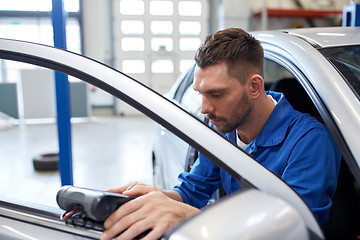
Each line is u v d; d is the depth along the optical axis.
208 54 1.00
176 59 9.38
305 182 1.01
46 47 0.91
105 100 9.11
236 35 1.02
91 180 3.92
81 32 8.95
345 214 1.29
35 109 7.72
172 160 2.05
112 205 0.78
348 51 1.29
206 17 9.31
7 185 3.66
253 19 7.84
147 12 9.06
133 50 9.20
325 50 1.28
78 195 0.77
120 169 4.31
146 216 0.79
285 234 0.58
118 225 0.77
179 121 0.83
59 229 0.84
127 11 9.01
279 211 0.60
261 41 1.50
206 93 1.03
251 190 0.67
